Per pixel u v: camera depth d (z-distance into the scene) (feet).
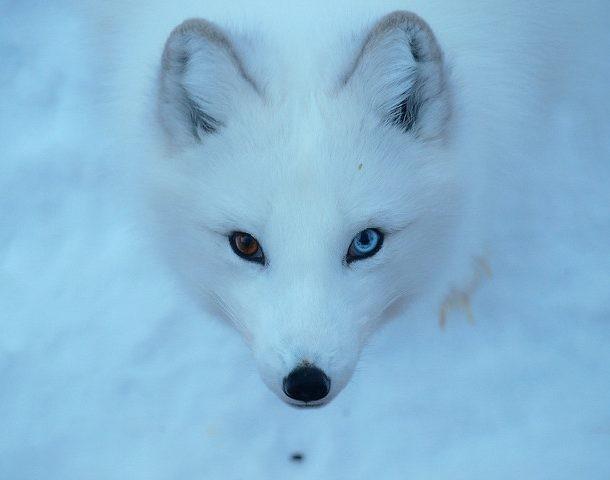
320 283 13.04
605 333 19.86
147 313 20.25
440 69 13.64
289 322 12.87
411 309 17.44
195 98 13.74
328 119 13.39
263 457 18.40
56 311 20.30
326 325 12.88
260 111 13.46
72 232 21.53
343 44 14.17
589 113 23.08
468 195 15.42
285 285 13.09
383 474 18.16
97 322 20.15
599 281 20.63
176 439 18.66
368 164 13.39
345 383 13.29
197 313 20.07
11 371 19.42
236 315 14.44
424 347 19.65
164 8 16.34
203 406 19.06
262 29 14.67
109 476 18.25
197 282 15.55
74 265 20.98
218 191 13.57
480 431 18.63
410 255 14.55
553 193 21.95
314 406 13.43
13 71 24.34
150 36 16.02
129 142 15.81
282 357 12.82
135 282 20.70
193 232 14.35
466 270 18.38
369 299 14.07
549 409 18.83
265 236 13.25
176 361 19.66
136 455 18.49
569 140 22.75
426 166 14.26
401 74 13.50
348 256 13.84
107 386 19.31
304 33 14.49
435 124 14.24
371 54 13.17
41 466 18.30
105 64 17.98
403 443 18.48
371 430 18.65
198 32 13.00
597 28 21.42
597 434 18.43
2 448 18.45
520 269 20.76
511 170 18.12
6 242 21.39
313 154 13.14
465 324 19.92
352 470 18.20
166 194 14.46
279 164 13.16
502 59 16.80
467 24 16.37
